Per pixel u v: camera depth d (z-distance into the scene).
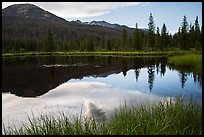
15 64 37.16
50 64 36.78
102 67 30.78
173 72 22.08
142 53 64.75
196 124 4.02
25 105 10.48
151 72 23.53
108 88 15.02
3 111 9.14
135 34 78.38
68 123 3.91
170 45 73.50
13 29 174.00
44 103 10.83
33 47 100.38
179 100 4.69
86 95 12.70
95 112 8.10
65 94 13.33
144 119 4.11
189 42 62.97
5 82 18.84
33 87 16.28
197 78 17.09
